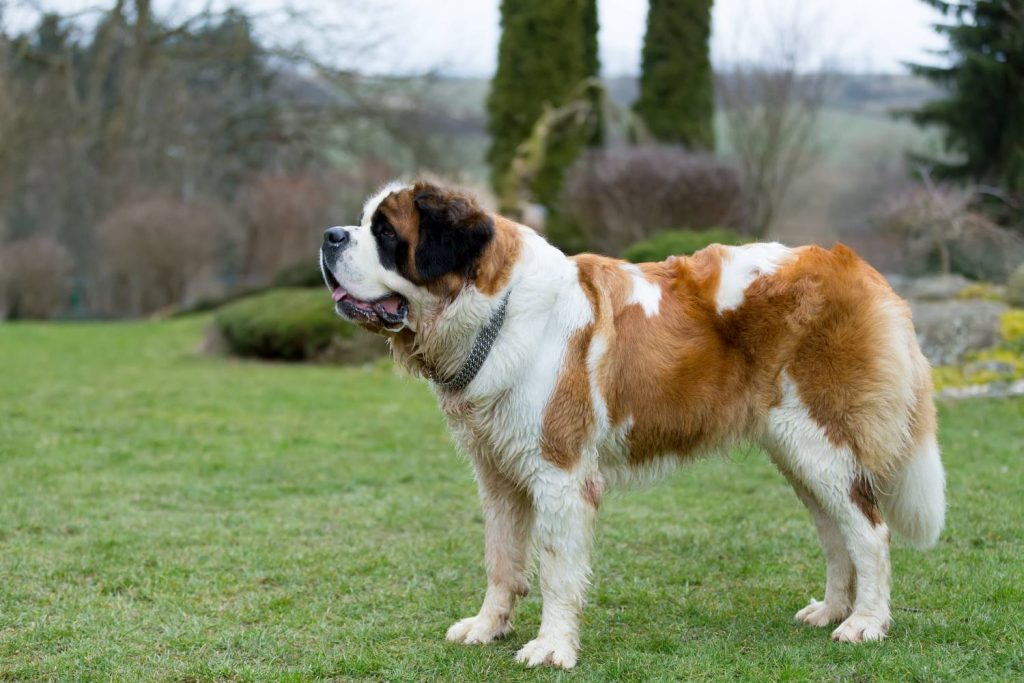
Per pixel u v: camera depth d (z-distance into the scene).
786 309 4.38
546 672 4.09
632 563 5.70
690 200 18.03
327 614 4.87
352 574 5.53
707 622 4.74
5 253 30.19
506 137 21.83
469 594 5.20
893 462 4.48
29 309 30.70
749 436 4.55
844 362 4.34
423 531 6.47
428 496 7.43
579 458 4.23
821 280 4.39
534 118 21.61
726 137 24.81
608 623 4.77
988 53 17.33
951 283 13.22
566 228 20.17
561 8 21.53
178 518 6.71
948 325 11.64
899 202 14.97
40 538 6.15
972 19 17.55
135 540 6.11
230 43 31.30
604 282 4.39
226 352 17.30
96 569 5.52
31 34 27.69
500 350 4.20
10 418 10.47
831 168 27.20
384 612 4.92
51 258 30.56
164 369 15.23
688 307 4.44
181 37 31.16
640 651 4.35
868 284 4.44
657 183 18.09
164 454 8.87
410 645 4.46
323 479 7.96
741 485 7.60
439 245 4.15
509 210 20.23
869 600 4.40
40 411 10.95
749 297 4.41
